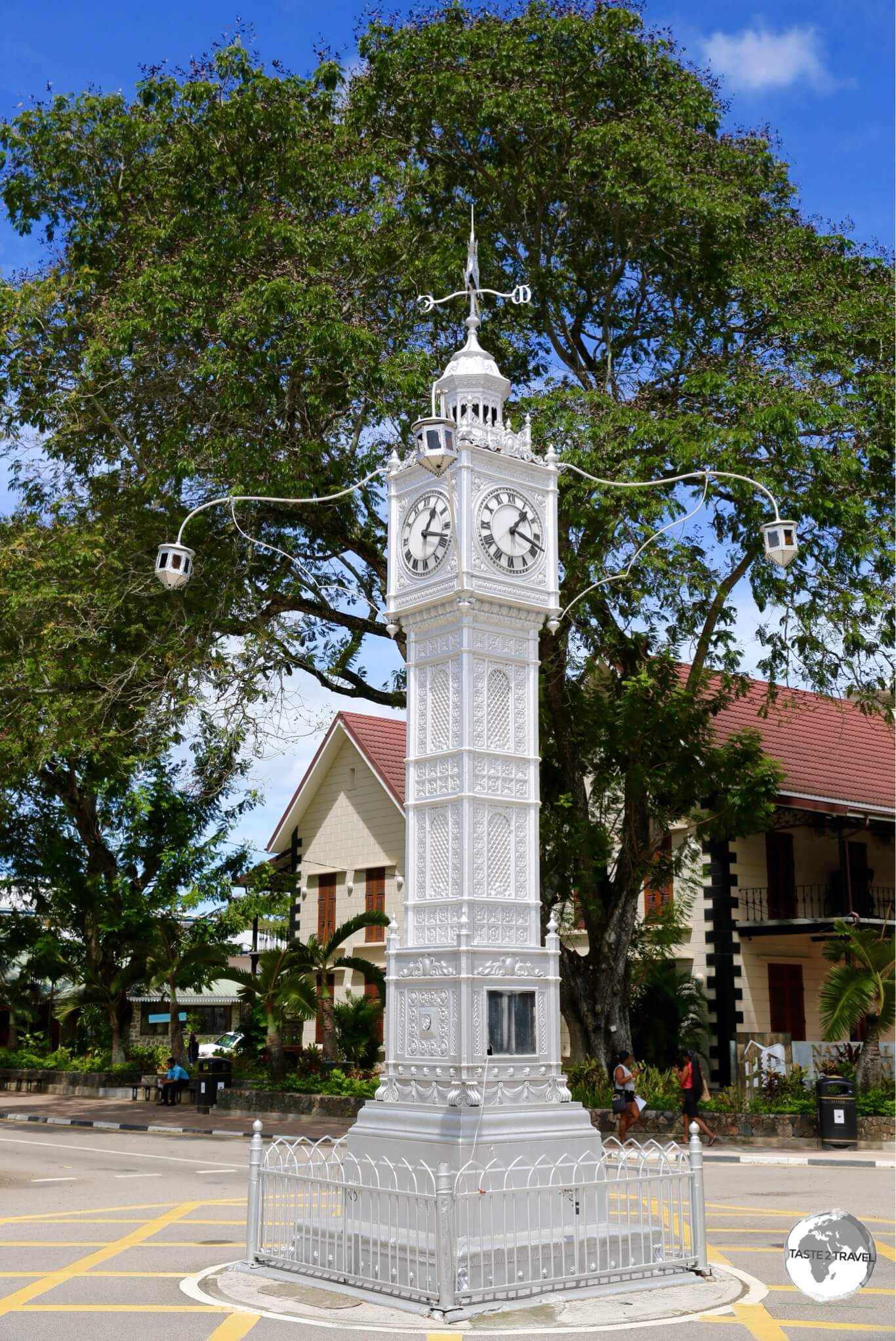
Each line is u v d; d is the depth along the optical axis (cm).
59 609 2366
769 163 2536
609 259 2525
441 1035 1084
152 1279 1038
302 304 2130
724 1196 1559
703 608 2359
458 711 1156
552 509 1253
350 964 3103
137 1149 2234
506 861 1148
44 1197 1612
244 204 2336
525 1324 864
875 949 2362
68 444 2552
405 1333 839
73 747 2480
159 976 3372
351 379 2205
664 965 2892
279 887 3738
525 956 1119
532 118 2284
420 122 2392
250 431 2300
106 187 2500
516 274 2544
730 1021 2900
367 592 2620
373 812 3694
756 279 2289
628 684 2339
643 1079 2450
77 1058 3909
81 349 2478
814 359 2255
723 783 2436
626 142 2275
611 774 2531
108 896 3628
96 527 2412
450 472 1187
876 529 2203
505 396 1294
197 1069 3275
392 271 2358
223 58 2323
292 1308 917
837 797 3178
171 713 2348
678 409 2311
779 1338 830
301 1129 2492
